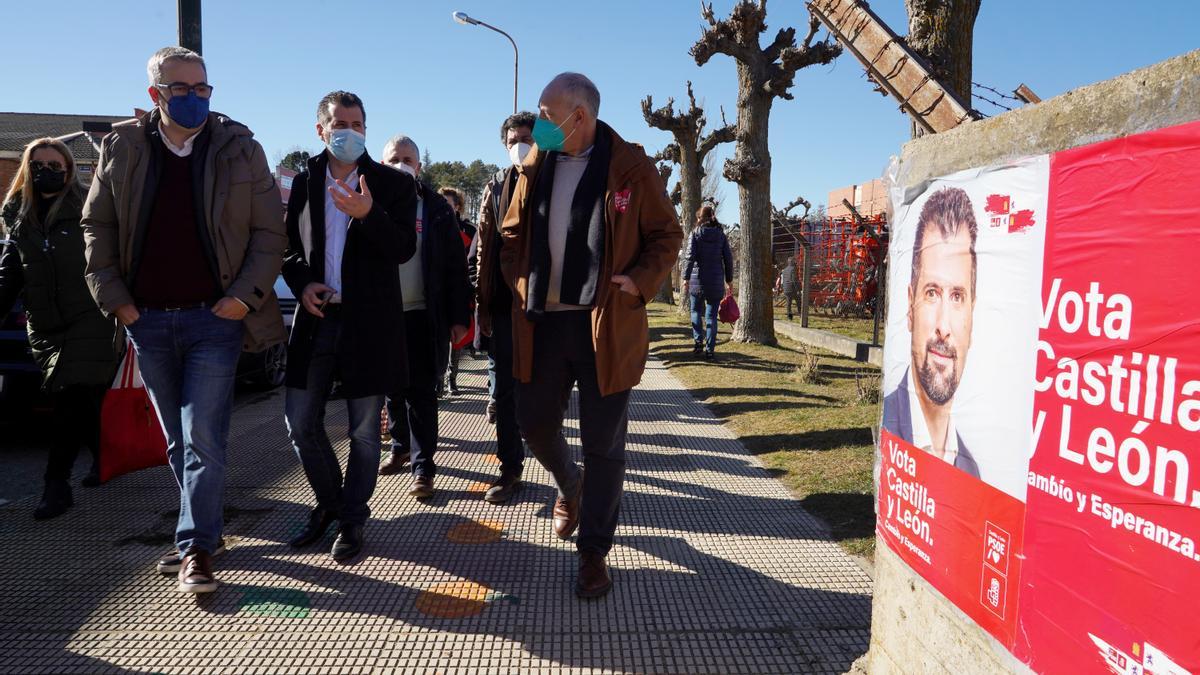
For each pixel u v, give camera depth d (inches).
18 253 152.4
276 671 96.0
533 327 122.2
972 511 63.1
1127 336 46.5
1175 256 43.1
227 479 175.8
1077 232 50.7
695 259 384.8
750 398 271.3
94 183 117.4
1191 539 42.1
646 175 117.3
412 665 97.7
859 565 128.5
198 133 119.2
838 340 416.8
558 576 124.3
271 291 124.9
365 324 128.3
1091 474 49.6
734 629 107.0
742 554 133.0
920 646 72.1
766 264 456.8
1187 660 42.4
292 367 131.9
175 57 112.4
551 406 124.4
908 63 105.9
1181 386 42.6
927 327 70.7
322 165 134.0
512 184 131.6
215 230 117.2
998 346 59.4
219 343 120.0
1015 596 57.6
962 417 64.6
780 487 170.2
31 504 158.9
